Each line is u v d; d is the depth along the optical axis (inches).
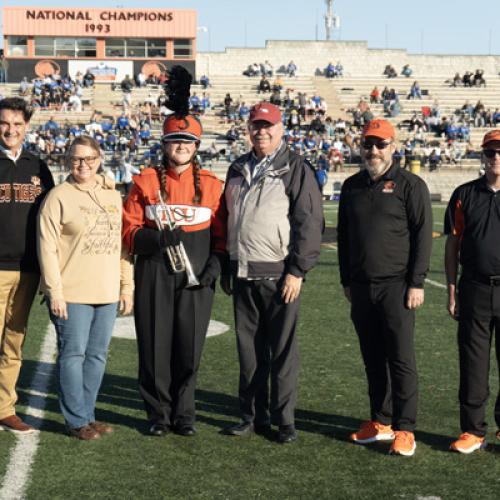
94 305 193.9
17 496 160.6
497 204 182.7
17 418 201.9
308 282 451.5
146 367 196.9
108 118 1510.8
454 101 1772.9
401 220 186.5
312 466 178.4
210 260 196.1
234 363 270.7
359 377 253.4
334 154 1299.2
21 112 190.2
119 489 164.4
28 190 193.9
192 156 197.6
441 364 270.1
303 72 2082.9
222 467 177.2
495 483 169.5
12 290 196.2
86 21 1771.7
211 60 2048.5
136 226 195.3
